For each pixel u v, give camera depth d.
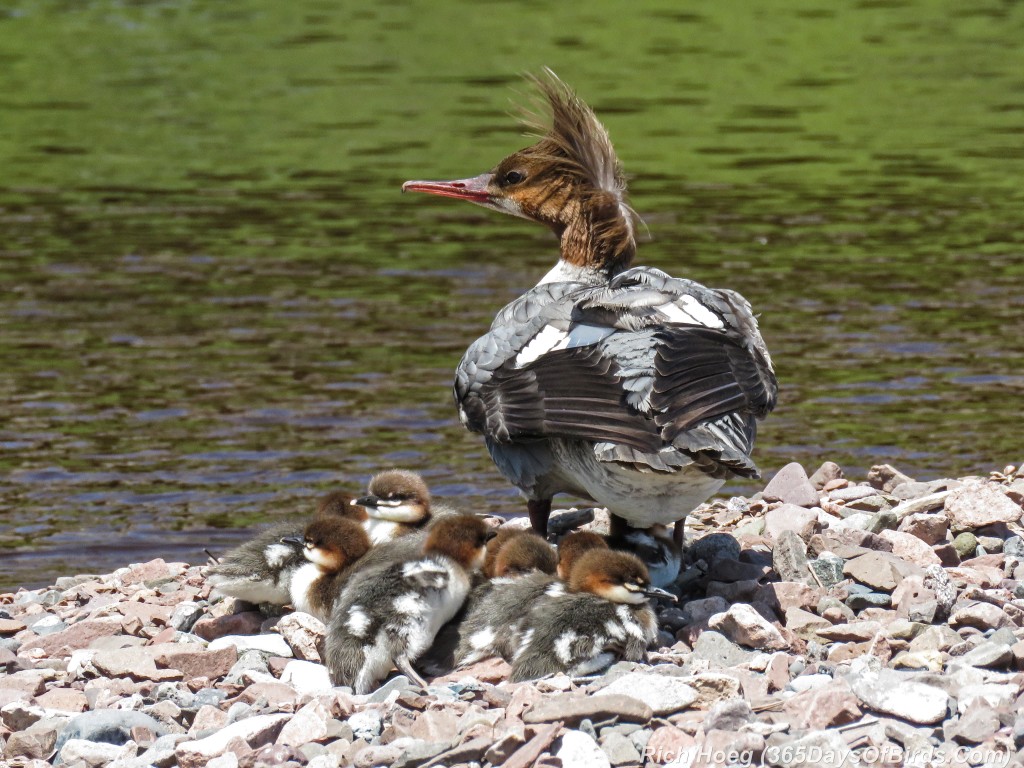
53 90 38.72
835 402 16.53
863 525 10.51
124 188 28.41
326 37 46.69
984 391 16.81
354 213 26.41
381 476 10.15
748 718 7.25
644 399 8.75
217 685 8.51
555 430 8.91
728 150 31.81
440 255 23.48
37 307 20.61
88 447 15.47
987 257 22.84
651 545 9.68
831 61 42.66
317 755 7.33
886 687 7.39
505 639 8.62
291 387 17.31
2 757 7.62
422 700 7.83
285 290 21.48
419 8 51.91
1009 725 7.07
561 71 41.28
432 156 30.91
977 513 10.27
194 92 38.47
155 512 13.69
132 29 47.91
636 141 32.81
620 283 9.94
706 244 23.89
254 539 9.85
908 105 36.47
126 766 7.32
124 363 18.23
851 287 21.20
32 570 12.32
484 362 9.85
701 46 45.12
